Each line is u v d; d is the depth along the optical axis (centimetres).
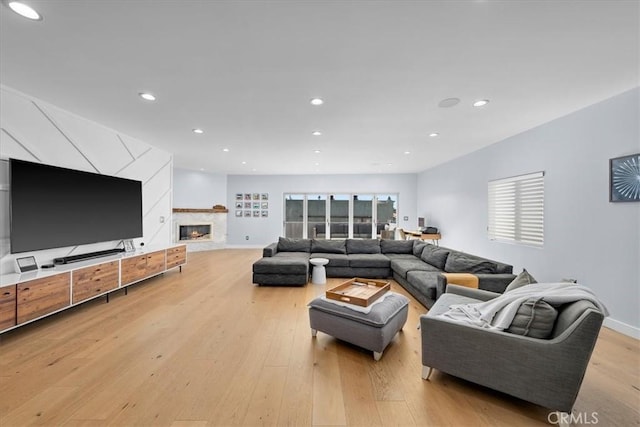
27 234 264
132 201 400
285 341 234
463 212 532
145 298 346
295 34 171
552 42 177
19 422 141
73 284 276
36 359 200
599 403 159
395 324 225
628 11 147
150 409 151
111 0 142
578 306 146
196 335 243
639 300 238
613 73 215
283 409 153
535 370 145
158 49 188
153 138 415
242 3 144
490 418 148
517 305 162
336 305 226
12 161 251
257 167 694
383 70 215
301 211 819
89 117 324
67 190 305
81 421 142
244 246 818
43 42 179
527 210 367
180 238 736
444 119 324
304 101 275
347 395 165
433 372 191
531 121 330
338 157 557
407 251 519
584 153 284
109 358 203
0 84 242
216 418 146
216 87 245
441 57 196
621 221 250
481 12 150
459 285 272
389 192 797
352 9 149
